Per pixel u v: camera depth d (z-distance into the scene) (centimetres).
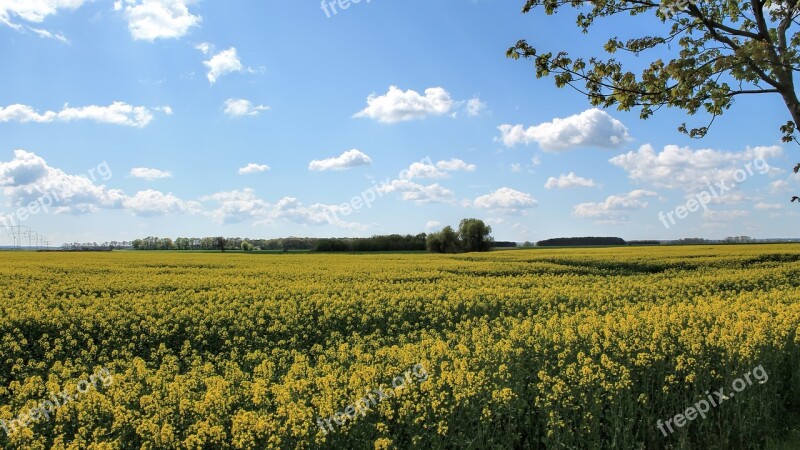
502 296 2077
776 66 667
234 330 1598
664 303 1811
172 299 2045
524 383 974
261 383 897
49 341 1558
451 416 804
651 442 861
